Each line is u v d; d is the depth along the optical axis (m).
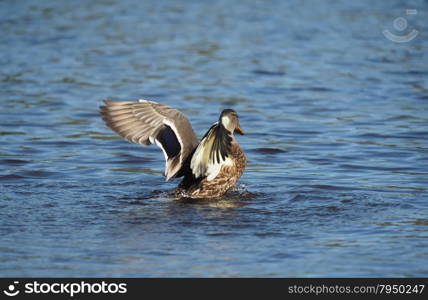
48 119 17.83
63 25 32.19
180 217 10.65
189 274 8.52
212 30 31.62
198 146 10.54
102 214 10.77
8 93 20.45
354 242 9.58
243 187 12.52
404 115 18.42
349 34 30.98
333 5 38.72
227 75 23.39
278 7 38.06
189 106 19.33
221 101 19.98
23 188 12.29
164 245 9.45
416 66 24.89
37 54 26.14
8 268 8.67
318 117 18.33
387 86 21.89
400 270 8.62
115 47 27.77
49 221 10.41
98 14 35.34
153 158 14.80
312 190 12.32
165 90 21.16
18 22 32.62
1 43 27.91
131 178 13.18
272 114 18.64
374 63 25.41
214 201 11.56
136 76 23.00
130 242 9.54
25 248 9.31
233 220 10.52
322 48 28.03
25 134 16.42
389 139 16.20
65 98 20.02
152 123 10.85
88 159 14.53
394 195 11.99
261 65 24.95
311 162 14.40
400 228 10.16
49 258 8.98
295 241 9.63
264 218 10.64
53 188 12.34
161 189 12.41
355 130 17.03
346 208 11.19
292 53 27.08
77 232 9.93
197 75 23.33
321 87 21.78
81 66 24.36
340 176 13.32
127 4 38.69
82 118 18.02
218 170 11.51
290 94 20.91
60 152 15.01
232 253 9.20
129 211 10.94
